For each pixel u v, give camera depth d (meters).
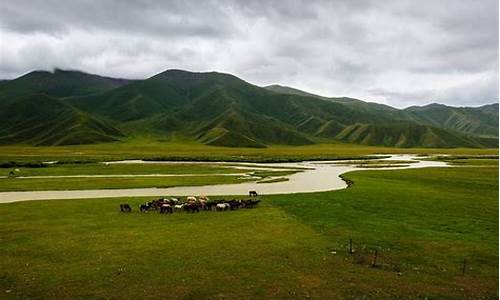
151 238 37.59
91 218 47.00
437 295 25.64
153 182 87.38
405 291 26.14
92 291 25.48
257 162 167.25
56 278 27.53
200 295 25.03
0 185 80.25
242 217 47.66
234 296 24.95
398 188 74.56
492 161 172.50
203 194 70.44
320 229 41.47
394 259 32.19
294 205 56.03
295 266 30.20
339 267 30.16
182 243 35.91
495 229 42.09
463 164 153.88
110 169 120.19
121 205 51.62
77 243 35.81
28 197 65.44
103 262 30.72
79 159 163.62
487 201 59.75
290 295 25.20
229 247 34.72
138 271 28.86
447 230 41.56
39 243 35.81
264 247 34.78
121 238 37.56
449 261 31.88
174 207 51.91
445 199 61.28
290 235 38.91
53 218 46.91
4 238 37.50
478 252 34.12
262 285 26.62
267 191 74.50
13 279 27.38
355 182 85.75
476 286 27.08
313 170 125.38
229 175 106.31
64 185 81.06
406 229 41.69
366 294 25.58
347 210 52.06
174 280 27.28
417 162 168.38
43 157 176.25
